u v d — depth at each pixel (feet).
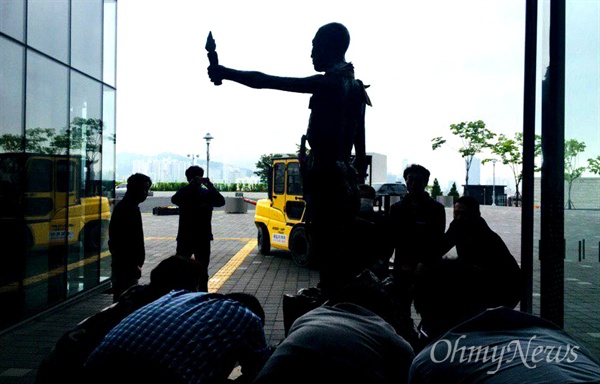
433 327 5.70
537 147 12.59
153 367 7.45
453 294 5.55
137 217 17.83
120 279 17.63
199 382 7.43
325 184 11.19
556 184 11.18
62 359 8.57
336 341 5.68
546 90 11.28
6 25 19.63
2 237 19.42
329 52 11.51
